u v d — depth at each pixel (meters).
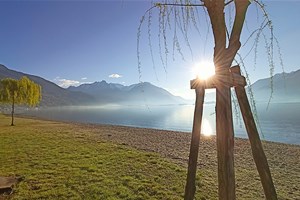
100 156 11.99
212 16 2.12
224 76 2.07
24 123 37.41
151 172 9.38
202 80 2.19
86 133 23.47
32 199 6.76
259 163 2.13
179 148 15.95
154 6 2.49
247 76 2.28
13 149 13.87
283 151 16.69
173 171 9.55
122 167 9.99
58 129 27.39
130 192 7.25
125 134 24.28
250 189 8.00
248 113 2.14
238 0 2.09
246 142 19.53
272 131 37.09
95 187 7.59
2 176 8.57
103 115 107.25
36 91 37.56
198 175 9.10
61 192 7.21
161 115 99.81
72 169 9.59
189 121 67.38
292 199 7.33
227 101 2.06
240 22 2.09
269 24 2.42
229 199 1.96
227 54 2.07
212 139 21.08
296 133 34.59
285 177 9.92
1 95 33.25
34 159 11.34
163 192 7.28
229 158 2.00
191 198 2.14
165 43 2.53
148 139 20.64
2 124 34.69
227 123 2.04
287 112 78.19
